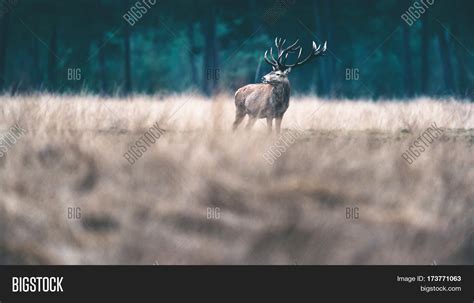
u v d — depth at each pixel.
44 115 16.06
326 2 51.59
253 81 48.62
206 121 17.16
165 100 21.75
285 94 17.92
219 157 12.14
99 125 16.69
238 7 50.94
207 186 10.92
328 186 11.25
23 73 48.78
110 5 49.94
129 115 17.62
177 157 11.95
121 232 9.82
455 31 53.03
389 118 19.59
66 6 49.34
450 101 25.00
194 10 50.09
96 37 49.94
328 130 18.17
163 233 9.82
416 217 10.54
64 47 49.50
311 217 10.26
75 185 11.31
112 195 10.73
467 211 10.94
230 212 10.45
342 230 10.16
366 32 54.97
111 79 50.44
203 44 51.69
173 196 10.70
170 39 50.91
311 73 51.94
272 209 10.48
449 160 13.04
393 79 54.44
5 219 10.02
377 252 9.86
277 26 51.09
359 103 27.77
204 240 9.73
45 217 10.13
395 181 11.86
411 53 54.28
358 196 11.06
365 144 14.10
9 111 16.77
